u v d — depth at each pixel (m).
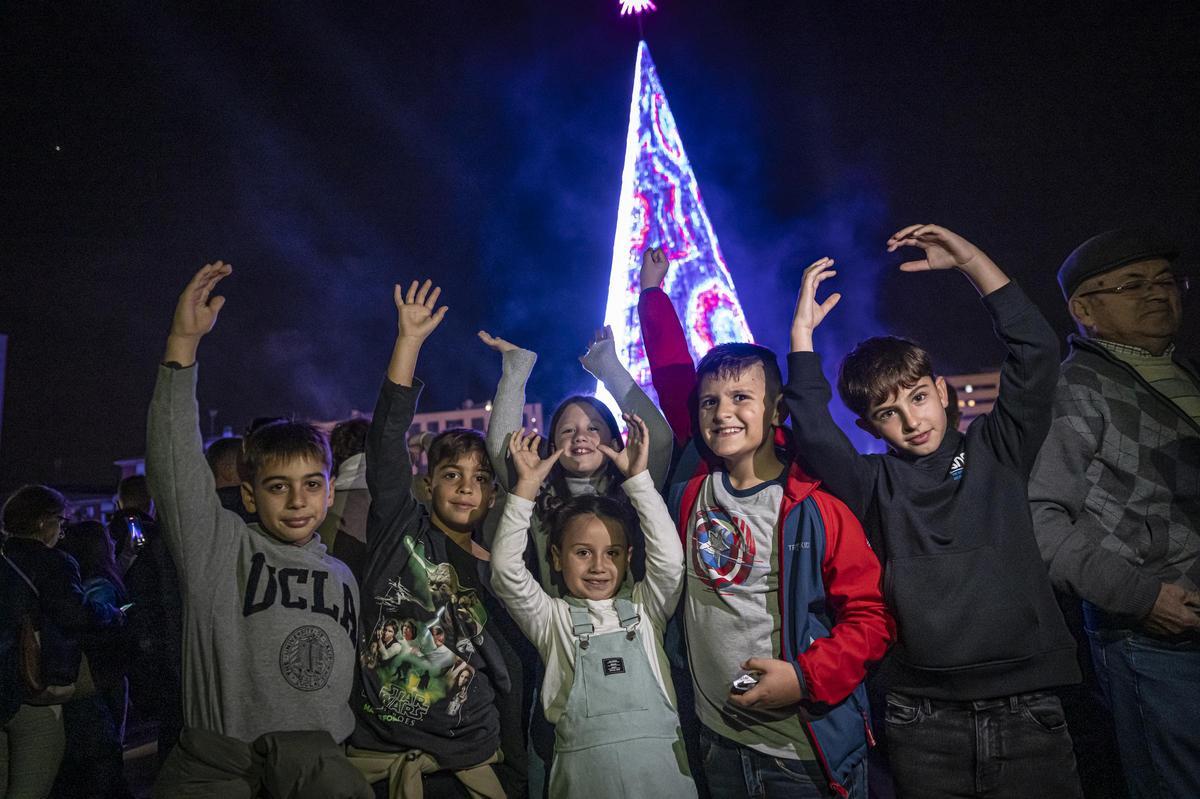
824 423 2.65
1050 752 2.39
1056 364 2.53
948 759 2.45
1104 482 2.74
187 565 2.58
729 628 2.65
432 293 3.11
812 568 2.61
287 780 2.39
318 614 2.65
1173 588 2.50
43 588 3.60
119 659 3.88
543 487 3.39
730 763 2.63
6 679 3.38
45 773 3.59
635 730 2.61
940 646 2.41
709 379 2.81
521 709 3.00
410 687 2.77
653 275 4.01
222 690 2.52
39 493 3.84
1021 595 2.42
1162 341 2.92
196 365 2.65
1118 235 2.95
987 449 2.59
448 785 2.78
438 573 2.97
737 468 2.82
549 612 2.82
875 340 2.77
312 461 2.77
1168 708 2.55
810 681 2.39
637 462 2.81
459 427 3.29
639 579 3.06
